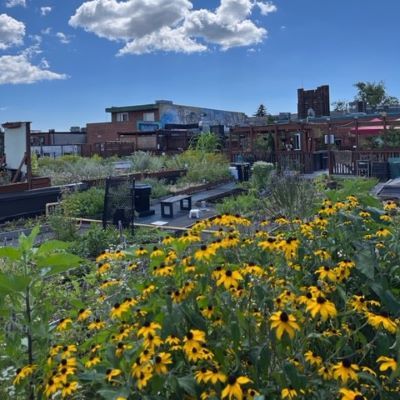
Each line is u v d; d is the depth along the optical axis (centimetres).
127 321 224
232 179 1812
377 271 265
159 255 259
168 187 1591
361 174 1825
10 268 371
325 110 3953
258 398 153
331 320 223
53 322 310
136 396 175
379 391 195
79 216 1067
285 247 248
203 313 210
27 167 1186
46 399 192
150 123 3775
